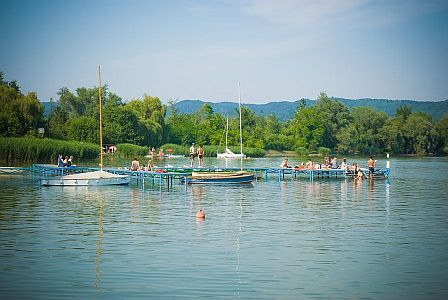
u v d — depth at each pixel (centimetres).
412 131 16500
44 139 9612
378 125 17125
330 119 17475
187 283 1948
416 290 1891
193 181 5850
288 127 18238
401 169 9381
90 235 2784
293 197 4625
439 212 3700
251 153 15075
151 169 6288
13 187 5359
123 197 4544
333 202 4272
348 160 13288
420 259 2308
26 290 1867
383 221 3294
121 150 12538
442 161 12794
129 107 16025
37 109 11250
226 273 2075
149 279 1994
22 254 2358
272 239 2705
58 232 2864
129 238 2706
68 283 1944
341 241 2662
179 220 3291
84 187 5422
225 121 16962
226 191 5134
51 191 5009
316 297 1812
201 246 2530
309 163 6950
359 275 2064
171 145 14412
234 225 3112
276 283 1958
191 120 18625
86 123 13275
